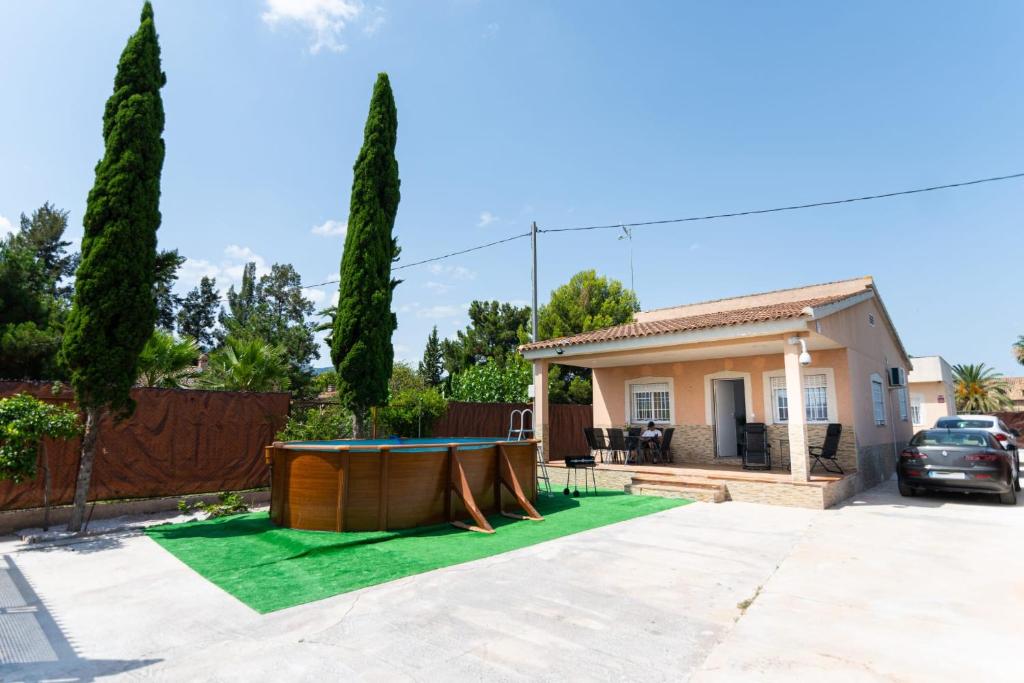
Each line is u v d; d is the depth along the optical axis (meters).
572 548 7.06
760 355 14.00
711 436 14.69
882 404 15.62
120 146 8.37
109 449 8.84
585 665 3.79
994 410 42.34
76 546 7.09
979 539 7.70
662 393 15.77
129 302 8.11
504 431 15.90
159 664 3.81
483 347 29.55
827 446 11.87
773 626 4.53
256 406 10.64
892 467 16.02
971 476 10.41
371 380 11.75
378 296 11.89
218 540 7.34
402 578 5.74
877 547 7.21
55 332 14.23
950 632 4.42
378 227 12.21
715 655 3.97
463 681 3.55
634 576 5.88
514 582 5.63
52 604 5.00
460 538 7.57
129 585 5.54
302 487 7.94
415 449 8.19
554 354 14.48
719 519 9.10
